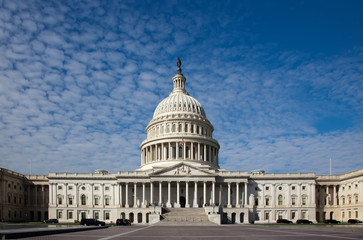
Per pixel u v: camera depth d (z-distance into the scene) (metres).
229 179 117.44
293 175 121.62
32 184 123.56
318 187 124.88
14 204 114.25
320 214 122.62
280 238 36.00
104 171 132.75
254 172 134.88
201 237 37.78
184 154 129.88
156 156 134.00
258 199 120.19
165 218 95.06
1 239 28.20
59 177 121.06
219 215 94.44
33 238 31.62
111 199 121.12
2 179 106.00
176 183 119.31
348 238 35.56
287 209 118.81
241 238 36.25
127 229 58.97
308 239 34.34
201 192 122.44
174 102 143.00
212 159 140.00
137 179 117.50
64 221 117.19
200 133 139.12
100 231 49.88
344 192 119.75
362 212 106.44
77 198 120.81
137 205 114.56
